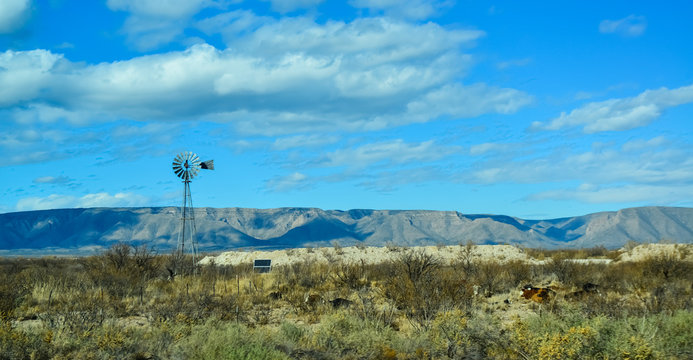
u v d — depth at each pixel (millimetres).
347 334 13227
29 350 11445
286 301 20578
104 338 11953
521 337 11773
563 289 22859
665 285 22078
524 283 25312
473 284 23234
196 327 13570
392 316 16062
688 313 14328
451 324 13070
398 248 62281
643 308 15797
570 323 12781
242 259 61781
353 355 12023
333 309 18031
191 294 20891
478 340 12477
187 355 11453
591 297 17984
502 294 22531
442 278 19406
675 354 11281
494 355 12055
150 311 17797
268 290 23531
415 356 12008
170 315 15461
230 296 19766
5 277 24844
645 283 24422
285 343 12398
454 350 12133
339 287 23766
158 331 13242
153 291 23422
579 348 10742
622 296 21281
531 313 18031
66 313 15055
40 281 23391
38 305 18953
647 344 10727
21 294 19609
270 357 11039
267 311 18562
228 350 11016
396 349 12477
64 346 11930
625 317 13438
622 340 11016
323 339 12953
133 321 16703
